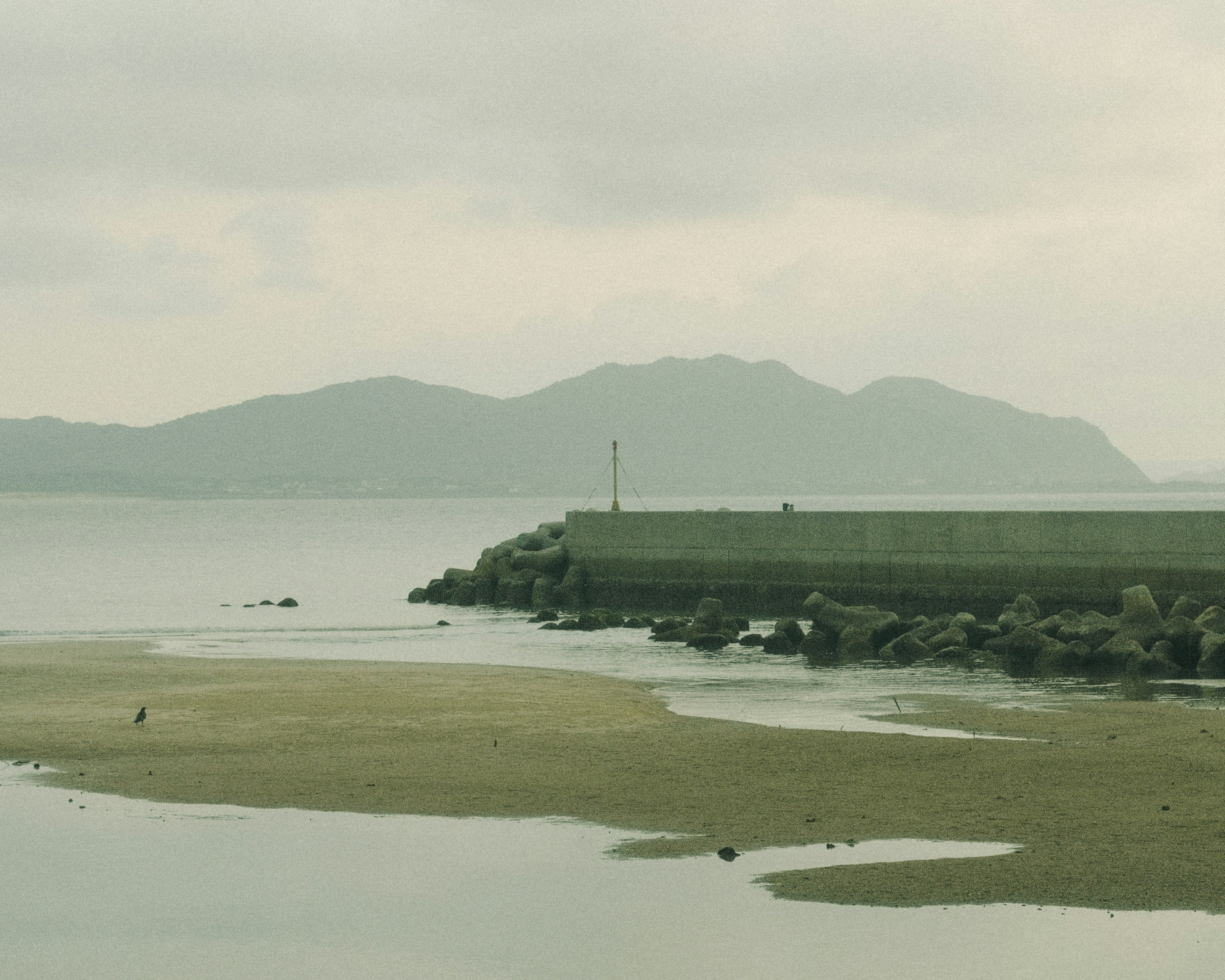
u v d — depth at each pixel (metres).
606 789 23.39
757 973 14.19
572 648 51.47
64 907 16.67
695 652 49.53
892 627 48.34
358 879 17.78
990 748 26.94
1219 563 50.28
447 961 14.72
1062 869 17.83
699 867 18.23
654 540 66.00
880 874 17.77
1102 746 27.23
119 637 57.81
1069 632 45.16
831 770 24.92
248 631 60.72
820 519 60.41
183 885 17.59
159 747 27.95
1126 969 14.09
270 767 25.61
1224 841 19.16
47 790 23.56
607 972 14.29
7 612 73.44
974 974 14.05
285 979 14.19
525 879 17.75
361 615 69.75
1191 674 41.00
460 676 40.84
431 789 23.47
